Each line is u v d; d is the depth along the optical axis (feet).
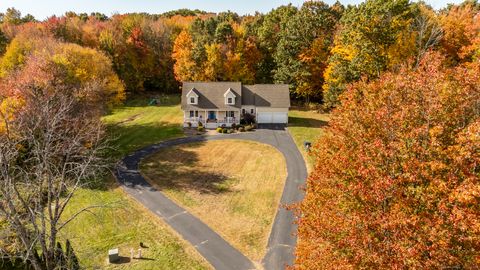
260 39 249.34
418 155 47.26
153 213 101.35
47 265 61.21
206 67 232.53
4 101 108.06
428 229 39.24
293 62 217.56
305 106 229.66
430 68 63.05
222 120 186.29
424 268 37.55
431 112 49.67
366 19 143.84
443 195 42.42
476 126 43.83
